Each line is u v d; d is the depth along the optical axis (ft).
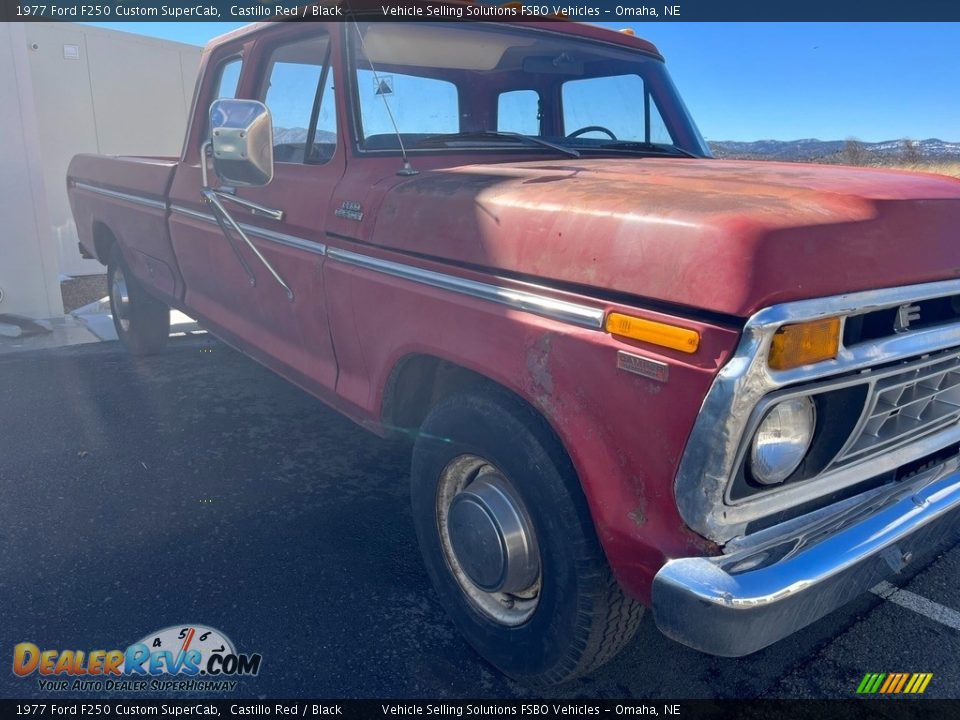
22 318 21.72
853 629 9.15
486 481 7.55
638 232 5.89
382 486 12.24
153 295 16.11
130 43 30.01
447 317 7.47
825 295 5.46
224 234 11.14
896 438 6.62
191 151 13.34
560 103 12.03
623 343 5.89
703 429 5.39
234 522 11.02
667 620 5.86
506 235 6.89
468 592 8.18
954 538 11.13
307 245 9.78
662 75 12.89
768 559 5.82
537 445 6.72
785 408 5.64
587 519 6.54
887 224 5.93
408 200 8.19
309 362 10.50
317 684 8.00
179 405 15.52
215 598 9.27
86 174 17.89
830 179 7.21
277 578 9.71
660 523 5.90
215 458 13.08
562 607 6.82
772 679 8.30
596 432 6.14
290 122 10.86
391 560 10.18
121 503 11.48
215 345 19.94
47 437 13.82
